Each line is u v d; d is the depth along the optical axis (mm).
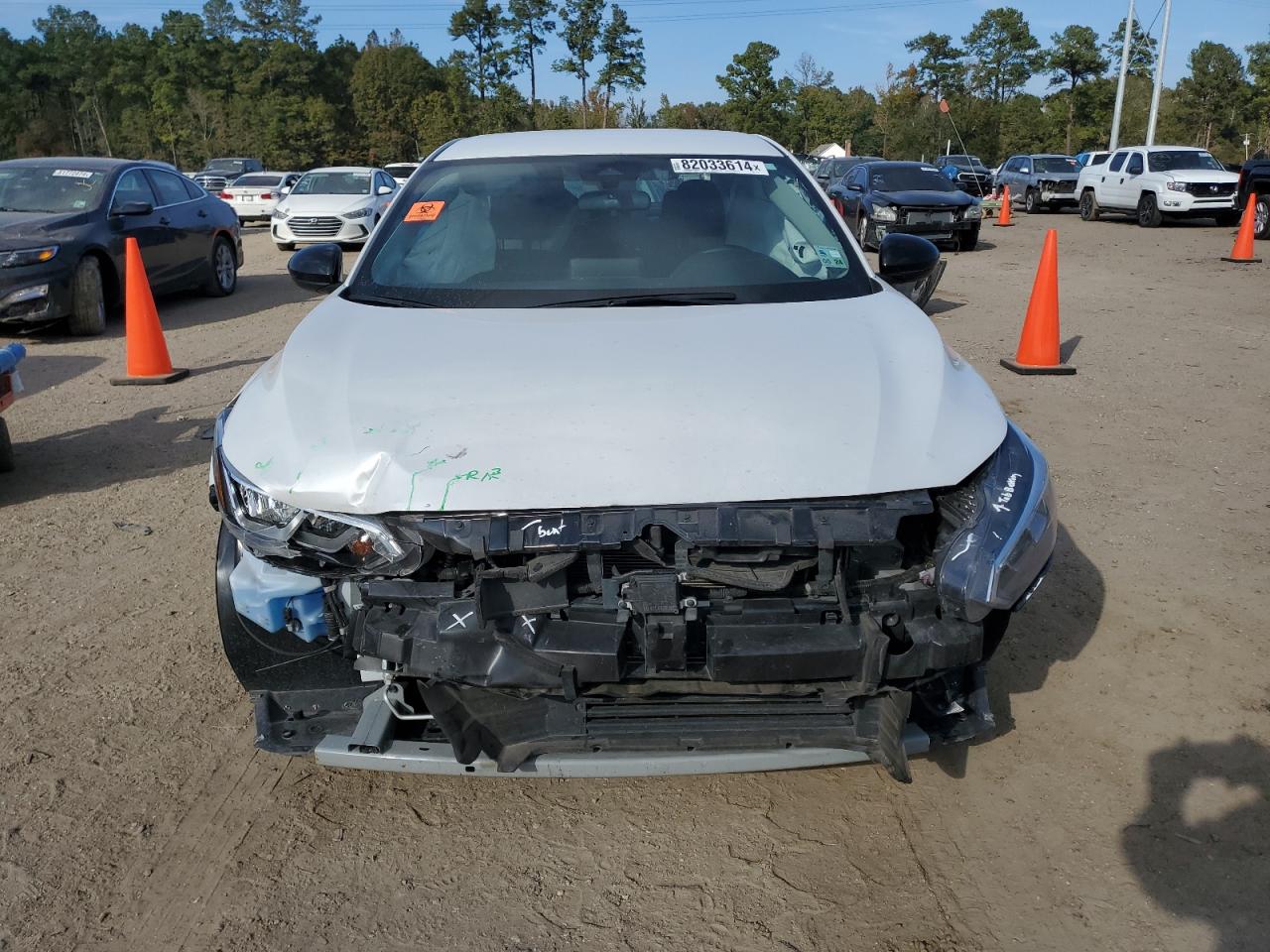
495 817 2844
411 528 2342
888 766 2461
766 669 2281
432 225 3674
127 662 3670
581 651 2291
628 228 3617
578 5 65000
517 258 3498
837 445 2436
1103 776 2969
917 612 2375
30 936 2430
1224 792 2887
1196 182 20812
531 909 2500
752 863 2646
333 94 100688
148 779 3014
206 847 2732
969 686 2727
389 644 2367
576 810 2865
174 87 98312
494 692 2447
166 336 10008
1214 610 3941
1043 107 67750
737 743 2449
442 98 75125
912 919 2449
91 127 106000
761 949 2363
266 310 11547
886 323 3047
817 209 3818
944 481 2420
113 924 2469
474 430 2465
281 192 22047
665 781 2982
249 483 2473
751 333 2932
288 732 2713
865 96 70750
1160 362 8109
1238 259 14672
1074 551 4492
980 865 2629
